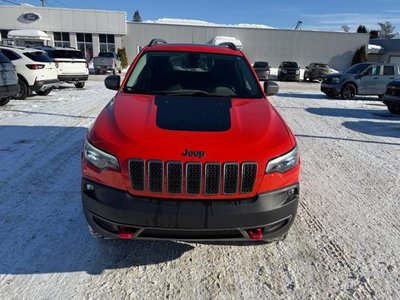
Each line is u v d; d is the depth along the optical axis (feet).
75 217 10.66
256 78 12.01
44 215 10.71
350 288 7.98
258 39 117.29
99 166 7.64
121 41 113.39
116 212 7.41
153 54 12.51
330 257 9.15
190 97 10.31
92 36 110.93
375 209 12.11
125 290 7.69
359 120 29.63
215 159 7.27
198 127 8.04
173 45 13.28
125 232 7.66
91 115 27.02
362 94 46.96
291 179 7.96
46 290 7.58
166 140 7.48
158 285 7.90
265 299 7.58
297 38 118.52
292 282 8.14
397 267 8.81
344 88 46.70
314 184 14.28
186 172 7.25
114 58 86.07
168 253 9.12
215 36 115.55
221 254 9.16
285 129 8.79
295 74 90.07
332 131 24.75
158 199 7.39
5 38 107.86
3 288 7.59
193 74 11.77
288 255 9.19
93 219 7.89
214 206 7.33
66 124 23.44
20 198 11.82
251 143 7.60
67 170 14.61
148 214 7.27
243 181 7.45
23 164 15.19
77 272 8.23
